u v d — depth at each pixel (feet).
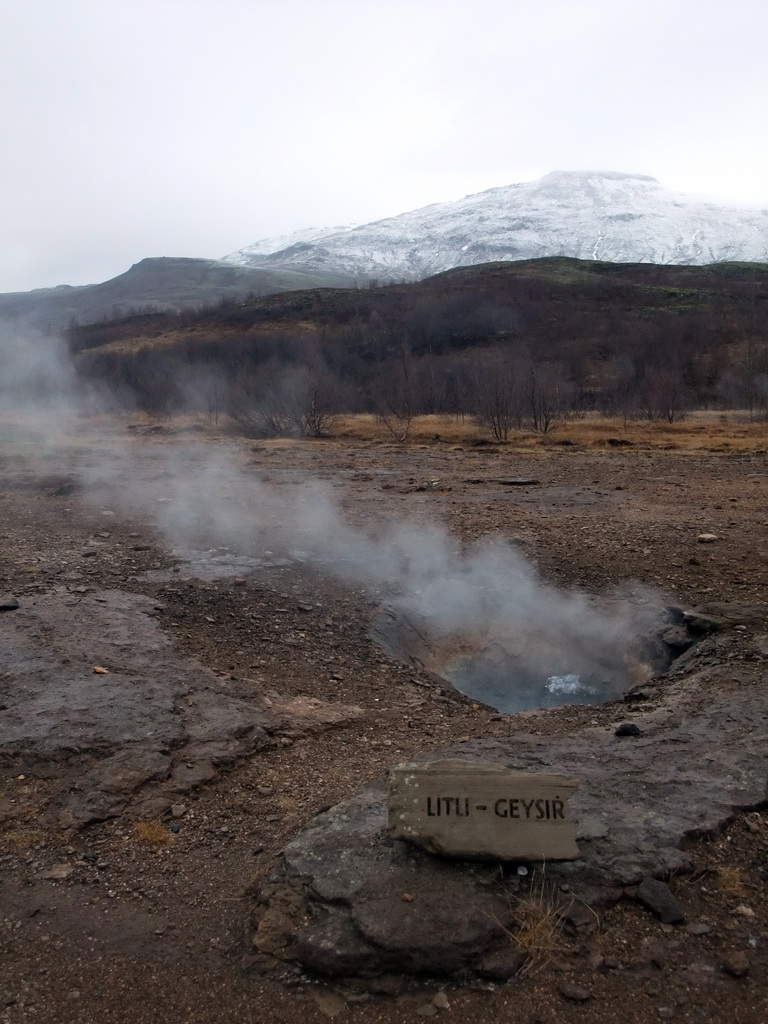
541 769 12.39
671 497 36.24
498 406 69.51
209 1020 8.29
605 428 78.89
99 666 16.43
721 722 14.03
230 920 9.62
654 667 19.63
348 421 86.48
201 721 14.49
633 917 9.32
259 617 20.61
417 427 78.64
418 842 9.93
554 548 27.04
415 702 16.84
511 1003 8.32
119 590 21.62
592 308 206.28
